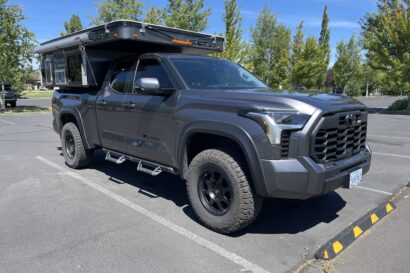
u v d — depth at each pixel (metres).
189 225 3.80
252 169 3.13
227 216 3.43
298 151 3.06
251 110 3.17
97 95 5.33
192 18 21.88
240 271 2.89
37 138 9.99
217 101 3.47
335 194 4.87
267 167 3.05
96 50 5.31
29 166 6.41
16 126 13.03
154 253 3.17
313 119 3.06
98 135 5.38
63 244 3.33
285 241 3.44
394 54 20.86
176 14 21.36
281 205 4.44
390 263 3.03
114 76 5.11
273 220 3.96
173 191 4.98
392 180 5.57
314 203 4.51
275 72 39.12
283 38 42.12
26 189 5.02
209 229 3.68
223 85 4.30
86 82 5.29
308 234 3.61
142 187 5.15
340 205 4.44
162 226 3.76
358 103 3.75
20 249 3.23
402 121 15.70
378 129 12.62
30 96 44.44
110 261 3.03
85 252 3.18
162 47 5.43
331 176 3.22
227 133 3.29
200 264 2.99
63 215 4.04
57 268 2.91
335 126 3.26
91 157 6.08
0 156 7.34
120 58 5.09
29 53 19.31
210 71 4.44
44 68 6.68
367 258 3.11
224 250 3.24
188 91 3.87
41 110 21.25
